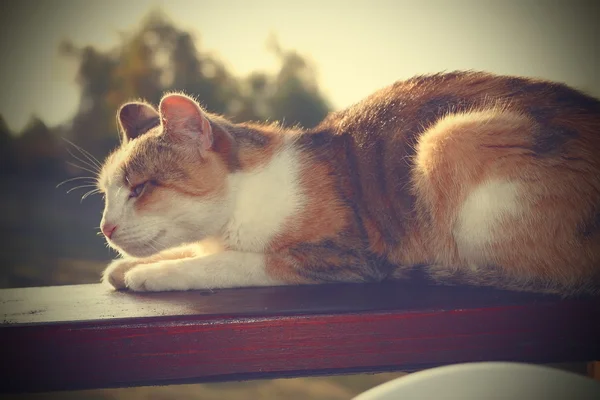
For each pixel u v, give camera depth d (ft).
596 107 4.70
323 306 4.04
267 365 3.93
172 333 3.83
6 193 9.89
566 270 4.32
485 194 4.37
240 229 4.78
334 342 3.94
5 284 8.74
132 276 4.62
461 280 4.61
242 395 8.09
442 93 5.03
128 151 4.74
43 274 8.86
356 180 4.91
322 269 4.70
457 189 4.48
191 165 4.63
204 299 4.30
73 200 10.06
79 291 4.78
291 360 3.94
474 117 4.55
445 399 2.19
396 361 4.00
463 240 4.58
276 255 4.71
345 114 5.40
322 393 8.13
